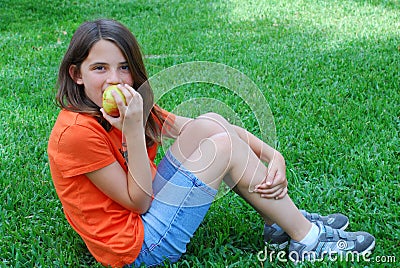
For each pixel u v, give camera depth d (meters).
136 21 7.79
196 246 2.52
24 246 2.60
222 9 8.41
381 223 2.71
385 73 5.07
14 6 8.57
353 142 3.64
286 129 3.89
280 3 8.68
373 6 8.27
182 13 8.22
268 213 2.37
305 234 2.40
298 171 3.31
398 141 3.62
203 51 6.01
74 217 2.26
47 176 3.31
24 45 6.50
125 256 2.22
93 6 8.80
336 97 4.46
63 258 2.45
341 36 6.61
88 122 2.15
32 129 4.06
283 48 6.11
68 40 6.80
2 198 3.06
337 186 3.12
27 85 5.01
